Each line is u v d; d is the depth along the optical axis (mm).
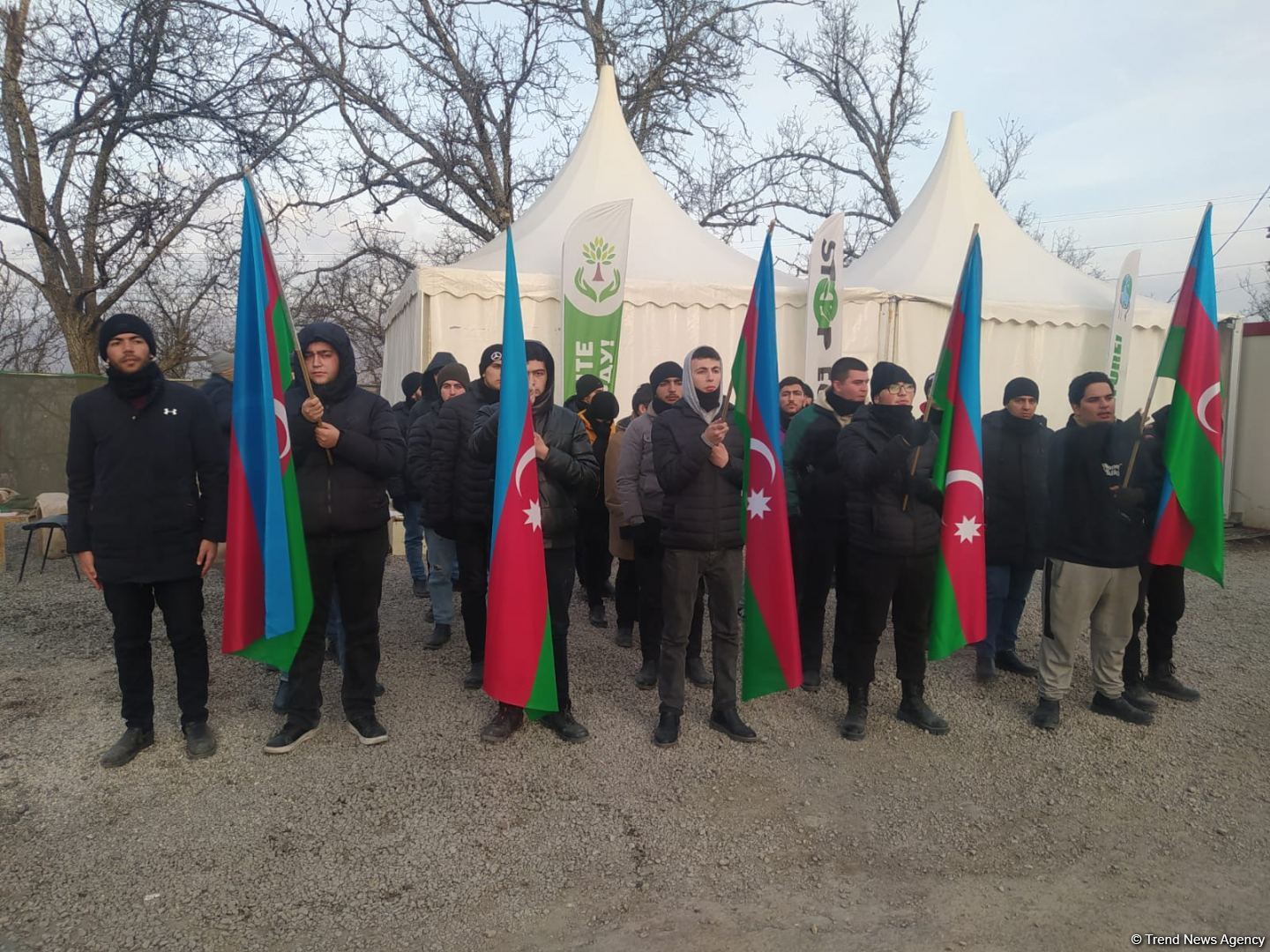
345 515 3920
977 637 4191
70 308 14070
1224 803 3686
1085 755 4133
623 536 5473
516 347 3895
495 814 3500
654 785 3771
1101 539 4227
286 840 3289
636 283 7996
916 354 8961
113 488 3664
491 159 17672
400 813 3498
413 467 5449
